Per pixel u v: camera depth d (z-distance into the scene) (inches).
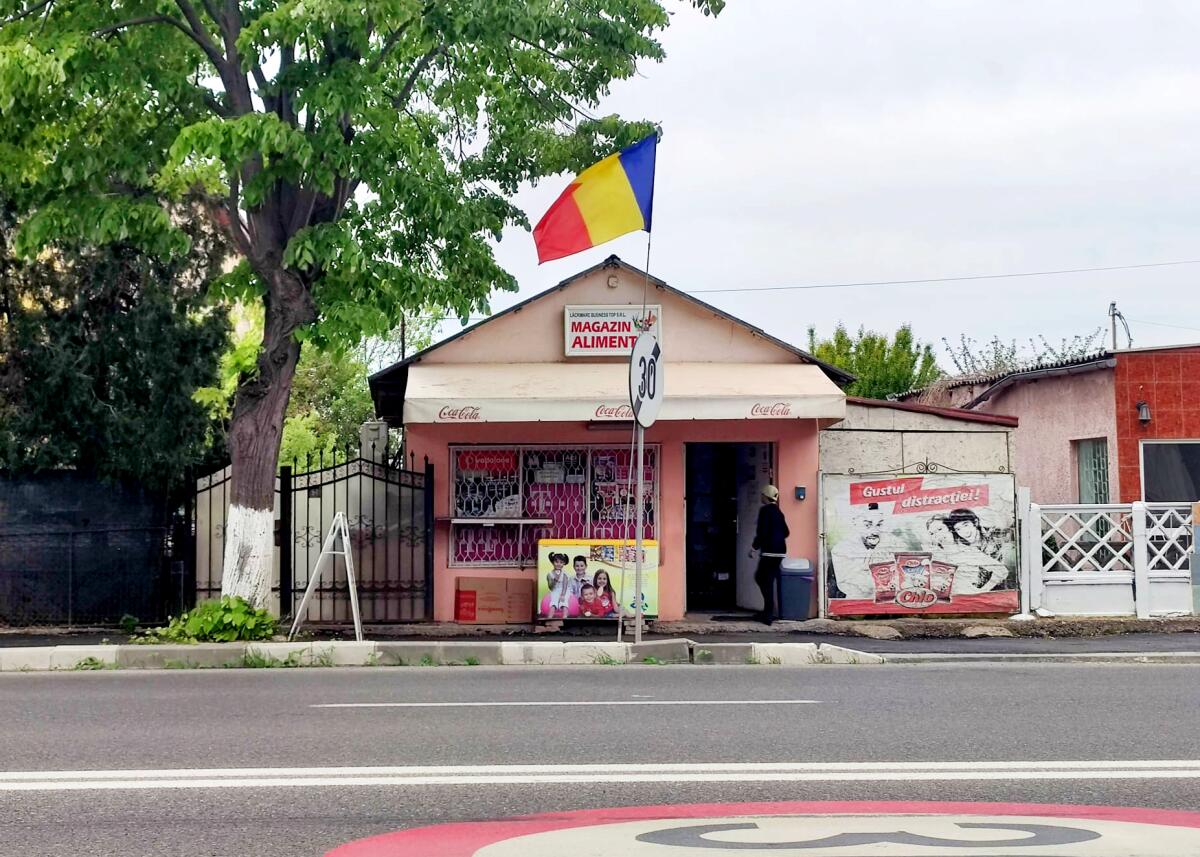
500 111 682.2
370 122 570.6
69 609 673.6
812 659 553.6
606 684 462.0
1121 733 348.5
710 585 791.1
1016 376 979.3
